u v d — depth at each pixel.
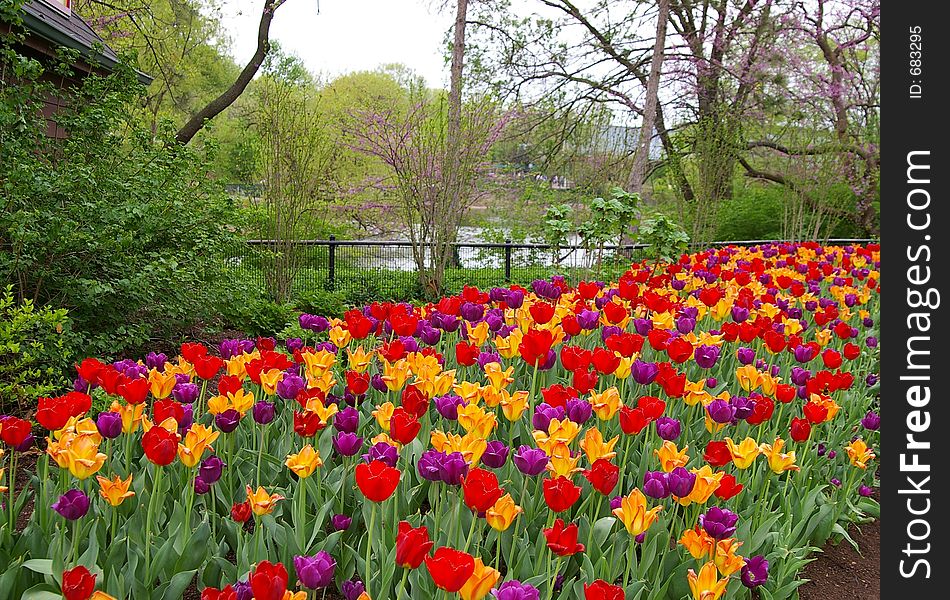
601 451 2.72
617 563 2.73
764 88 19.08
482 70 19.08
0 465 3.55
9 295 4.91
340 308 10.48
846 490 3.99
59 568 2.37
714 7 19.11
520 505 2.75
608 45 19.56
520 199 17.62
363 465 2.23
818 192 17.56
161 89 21.39
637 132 17.00
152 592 2.48
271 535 2.75
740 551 3.01
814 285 7.46
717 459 2.93
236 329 8.71
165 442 2.52
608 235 10.20
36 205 5.90
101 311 6.34
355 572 2.82
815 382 3.97
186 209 7.18
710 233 14.45
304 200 11.35
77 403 2.82
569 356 3.65
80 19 10.53
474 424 2.78
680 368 4.77
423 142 12.05
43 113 8.28
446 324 4.43
